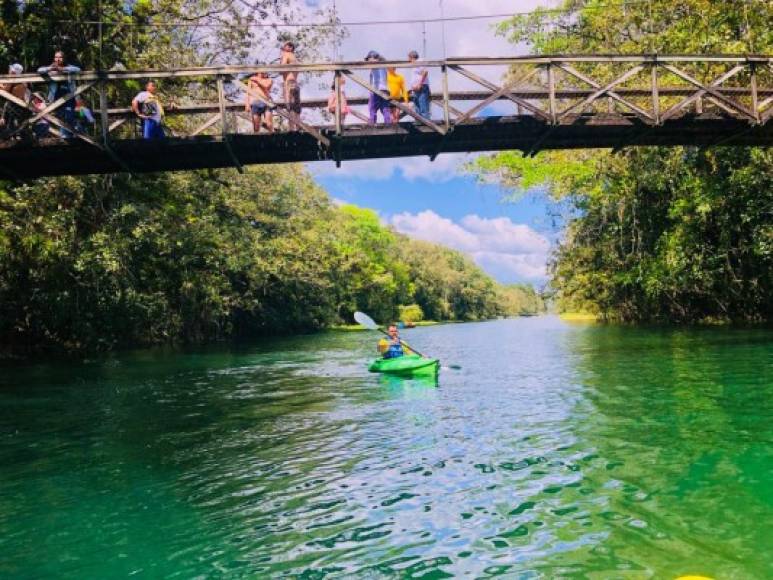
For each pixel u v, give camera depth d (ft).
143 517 20.11
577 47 85.71
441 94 38.93
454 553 16.48
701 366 48.98
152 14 54.60
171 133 49.01
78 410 40.34
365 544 17.30
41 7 47.88
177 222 87.25
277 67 35.01
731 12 68.49
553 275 137.59
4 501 22.08
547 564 15.66
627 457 24.50
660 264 87.25
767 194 72.13
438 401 39.86
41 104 39.11
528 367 57.47
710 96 38.06
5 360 76.28
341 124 35.55
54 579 15.96
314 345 107.14
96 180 65.05
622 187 91.66
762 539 16.70
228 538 18.15
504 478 22.56
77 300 76.79
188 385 51.90
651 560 15.71
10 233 65.26
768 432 27.63
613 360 57.98
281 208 149.18
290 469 25.03
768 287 83.56
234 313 137.28
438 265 362.74
